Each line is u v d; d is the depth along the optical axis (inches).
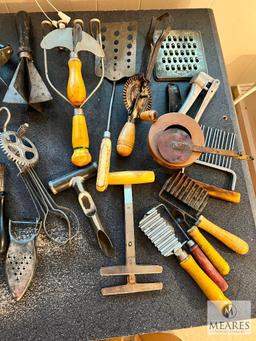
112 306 23.1
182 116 25.2
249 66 45.9
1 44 28.8
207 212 26.0
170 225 25.2
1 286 22.7
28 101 26.1
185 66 30.1
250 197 26.8
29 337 22.0
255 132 49.1
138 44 30.7
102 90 28.9
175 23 32.2
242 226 25.9
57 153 26.7
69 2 31.4
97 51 26.7
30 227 24.2
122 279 23.7
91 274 23.6
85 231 24.6
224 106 29.5
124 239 24.8
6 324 22.1
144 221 24.6
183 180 26.0
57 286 23.2
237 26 38.1
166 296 23.6
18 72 26.2
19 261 22.8
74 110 26.6
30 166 24.9
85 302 23.0
